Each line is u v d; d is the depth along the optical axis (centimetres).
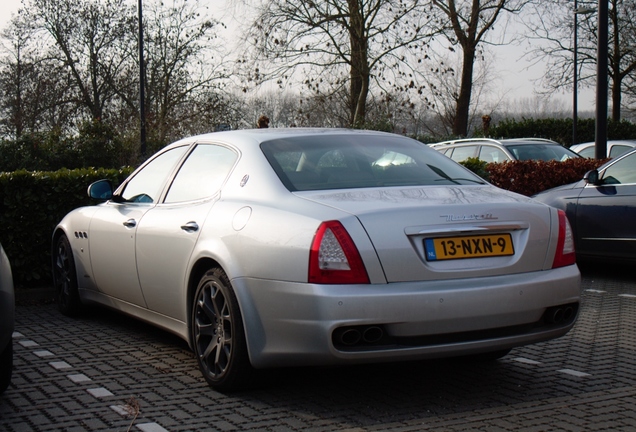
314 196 418
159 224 507
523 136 3528
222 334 434
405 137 532
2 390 430
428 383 457
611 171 881
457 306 383
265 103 2964
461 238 396
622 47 3681
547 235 420
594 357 521
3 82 3850
